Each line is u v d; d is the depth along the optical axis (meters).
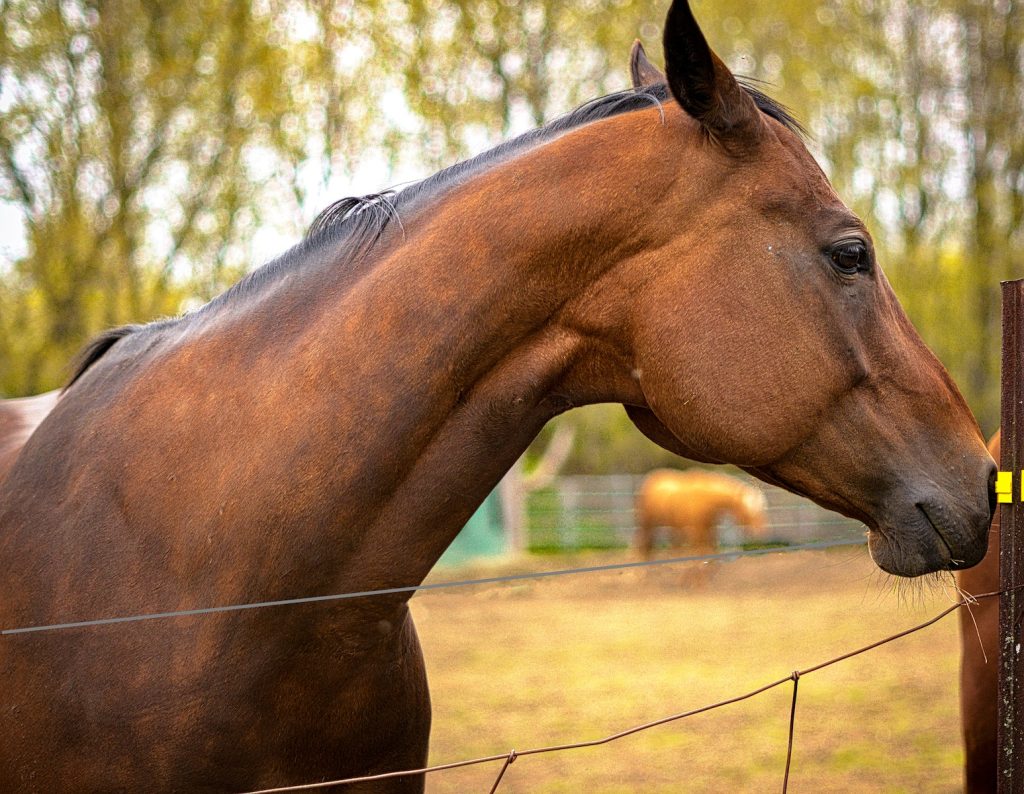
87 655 1.89
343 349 1.89
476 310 1.88
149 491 1.94
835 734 5.52
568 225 1.87
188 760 1.85
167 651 1.85
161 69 9.02
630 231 1.87
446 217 1.95
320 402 1.87
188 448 1.94
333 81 9.93
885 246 15.58
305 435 1.85
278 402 1.90
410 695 2.11
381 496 1.86
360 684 1.95
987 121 15.09
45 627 1.86
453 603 10.93
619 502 16.72
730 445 1.84
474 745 5.34
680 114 1.94
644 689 6.58
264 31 9.55
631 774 4.87
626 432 19.70
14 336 9.42
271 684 1.86
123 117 9.06
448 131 11.93
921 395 1.88
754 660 7.47
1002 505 2.04
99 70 9.02
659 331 1.85
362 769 2.06
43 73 8.77
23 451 2.26
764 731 5.63
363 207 2.07
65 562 1.97
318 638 1.87
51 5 8.60
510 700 6.32
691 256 1.85
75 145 8.94
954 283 15.43
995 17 15.05
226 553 1.85
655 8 13.63
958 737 5.39
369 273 1.96
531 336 1.93
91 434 2.09
